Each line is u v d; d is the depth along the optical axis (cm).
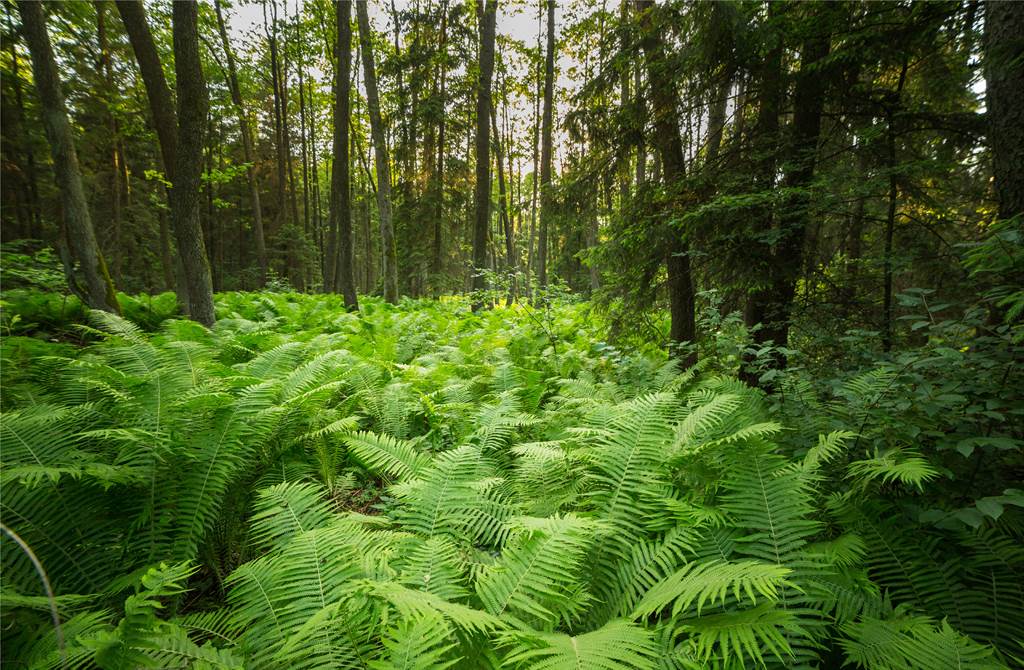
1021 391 240
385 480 421
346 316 1040
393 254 1448
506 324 1026
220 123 2156
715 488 264
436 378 591
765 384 464
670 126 581
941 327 275
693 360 587
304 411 398
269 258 2931
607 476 285
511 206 829
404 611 151
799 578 207
